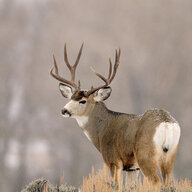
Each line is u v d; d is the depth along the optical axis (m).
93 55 178.00
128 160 40.56
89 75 164.88
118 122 41.62
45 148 147.00
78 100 43.62
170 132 37.44
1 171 130.50
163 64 169.88
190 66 169.62
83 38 185.12
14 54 197.25
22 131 155.00
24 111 161.88
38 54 191.62
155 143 37.78
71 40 189.12
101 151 42.59
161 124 37.78
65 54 46.28
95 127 43.31
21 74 184.62
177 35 180.00
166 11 187.50
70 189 41.16
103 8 196.00
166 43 178.38
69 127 145.38
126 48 176.38
